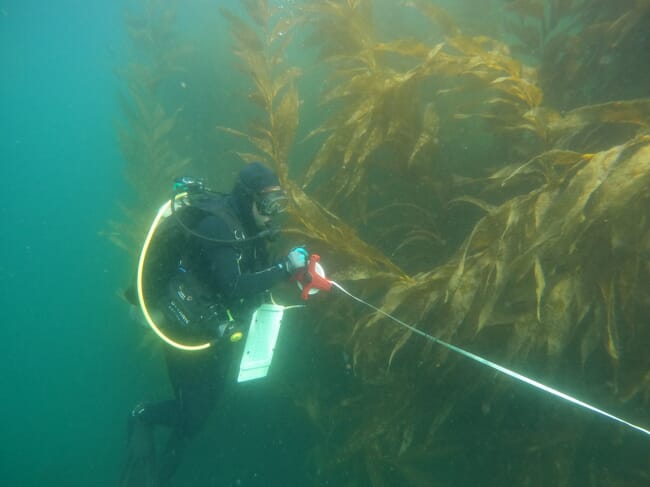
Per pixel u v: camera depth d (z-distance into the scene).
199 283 1.80
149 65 5.45
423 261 2.46
